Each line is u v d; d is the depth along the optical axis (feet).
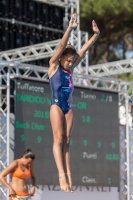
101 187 139.54
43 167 126.31
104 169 137.49
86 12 229.86
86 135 134.51
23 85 124.67
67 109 49.55
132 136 148.87
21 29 180.24
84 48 51.21
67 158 49.42
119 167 140.67
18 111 123.13
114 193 142.00
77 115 133.18
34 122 125.80
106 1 224.12
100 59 273.13
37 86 127.24
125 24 245.24
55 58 48.62
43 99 127.95
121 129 148.36
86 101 135.44
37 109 126.62
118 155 140.77
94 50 262.88
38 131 126.11
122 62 160.15
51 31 185.88
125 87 146.00
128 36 277.23
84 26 244.42
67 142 49.55
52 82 49.19
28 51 160.86
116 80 143.43
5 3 175.94
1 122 124.36
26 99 124.77
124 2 226.17
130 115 158.92
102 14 228.84
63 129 49.42
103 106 138.92
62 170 48.06
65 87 49.19
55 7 186.39
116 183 139.95
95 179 135.33
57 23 186.60
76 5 162.71
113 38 261.24
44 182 126.31
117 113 141.79
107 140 138.82
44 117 127.65
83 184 132.77
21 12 179.83
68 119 49.60
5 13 175.73
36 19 183.32
